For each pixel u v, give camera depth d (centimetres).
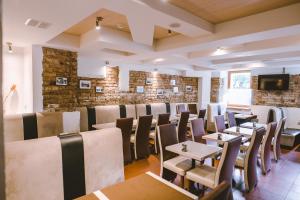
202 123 390
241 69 736
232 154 229
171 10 233
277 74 664
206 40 320
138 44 388
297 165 395
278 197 273
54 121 326
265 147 349
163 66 705
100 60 540
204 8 249
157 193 145
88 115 499
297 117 611
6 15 224
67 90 434
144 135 418
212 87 862
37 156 151
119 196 140
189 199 137
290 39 346
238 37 291
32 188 147
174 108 723
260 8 250
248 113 733
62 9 208
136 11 217
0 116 68
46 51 398
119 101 612
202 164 282
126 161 382
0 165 69
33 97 384
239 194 280
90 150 180
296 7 235
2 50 68
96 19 294
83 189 173
